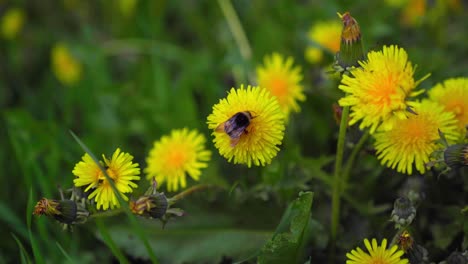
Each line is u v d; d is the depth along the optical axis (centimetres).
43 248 81
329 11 96
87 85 98
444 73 86
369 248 66
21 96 103
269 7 103
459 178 74
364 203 75
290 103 78
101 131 93
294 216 68
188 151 74
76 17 122
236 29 95
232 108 66
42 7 122
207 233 75
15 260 81
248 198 75
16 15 110
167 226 76
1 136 90
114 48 102
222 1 96
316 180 76
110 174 66
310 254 73
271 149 66
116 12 114
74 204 67
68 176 83
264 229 75
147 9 109
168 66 104
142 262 77
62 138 88
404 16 97
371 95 65
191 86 95
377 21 93
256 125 65
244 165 82
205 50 106
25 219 85
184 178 74
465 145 65
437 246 72
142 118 92
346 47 66
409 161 68
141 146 92
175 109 92
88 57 100
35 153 84
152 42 102
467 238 69
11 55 109
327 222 75
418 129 67
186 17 111
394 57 65
